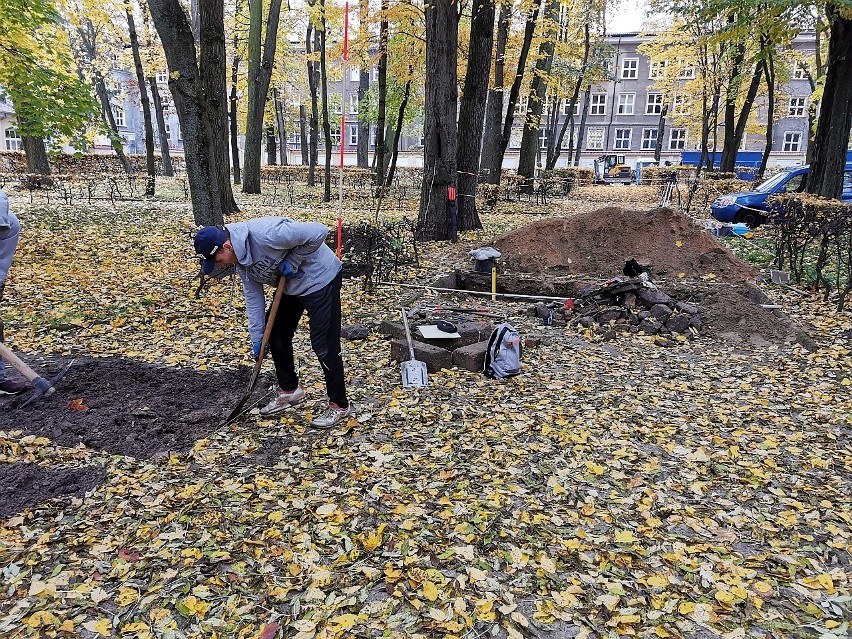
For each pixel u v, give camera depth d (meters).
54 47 10.03
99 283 7.73
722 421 4.26
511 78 19.83
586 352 5.77
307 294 3.79
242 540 2.84
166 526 2.95
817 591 2.55
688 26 19.38
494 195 19.09
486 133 20.98
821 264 7.84
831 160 12.48
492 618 2.36
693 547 2.83
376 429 4.03
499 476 3.46
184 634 2.29
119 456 3.58
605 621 2.37
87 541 2.82
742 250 10.70
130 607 2.43
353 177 28.09
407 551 2.77
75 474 3.38
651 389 4.86
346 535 2.89
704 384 4.97
